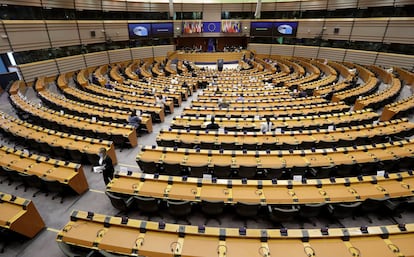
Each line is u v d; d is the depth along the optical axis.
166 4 34.94
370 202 6.50
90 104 16.72
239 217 7.20
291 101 16.91
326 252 4.75
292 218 6.81
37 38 23.27
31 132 11.12
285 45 36.06
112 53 31.98
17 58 22.06
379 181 7.08
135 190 6.86
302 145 10.07
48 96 17.55
